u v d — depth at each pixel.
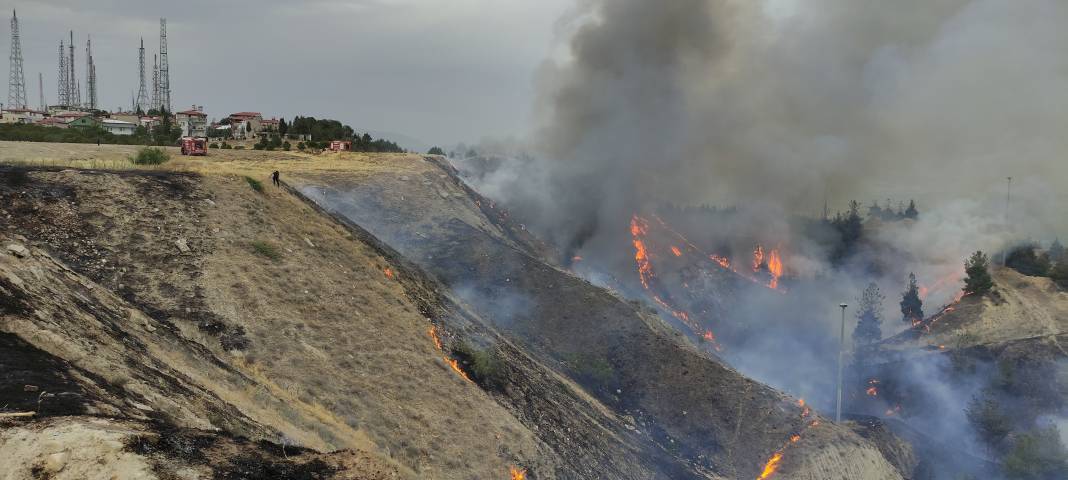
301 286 31.66
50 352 17.03
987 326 91.69
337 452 15.77
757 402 47.66
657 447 41.56
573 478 30.34
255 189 38.50
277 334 27.61
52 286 21.05
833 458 43.84
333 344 29.05
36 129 85.12
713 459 43.53
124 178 33.19
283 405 22.83
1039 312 95.31
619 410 45.53
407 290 38.66
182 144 72.88
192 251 30.06
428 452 25.91
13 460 12.21
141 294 26.42
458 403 29.66
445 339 35.34
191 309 26.62
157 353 21.33
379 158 82.31
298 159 77.50
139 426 14.32
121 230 29.53
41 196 29.36
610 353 51.84
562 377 44.34
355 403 26.12
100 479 12.30
